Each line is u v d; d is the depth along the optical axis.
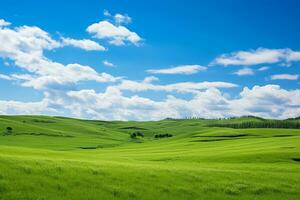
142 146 168.88
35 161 39.31
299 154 72.69
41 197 29.94
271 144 108.19
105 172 38.94
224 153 83.12
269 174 46.75
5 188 30.41
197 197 35.38
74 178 35.53
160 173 41.41
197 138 177.50
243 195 37.12
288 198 37.31
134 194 33.75
